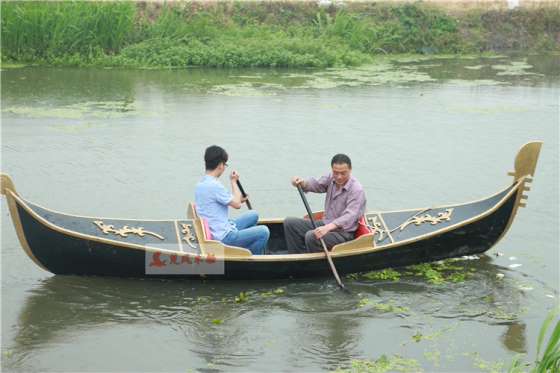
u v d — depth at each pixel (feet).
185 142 49.01
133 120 54.90
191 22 86.22
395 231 30.17
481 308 26.99
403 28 93.71
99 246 27.66
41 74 73.77
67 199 37.91
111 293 27.71
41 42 81.10
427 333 25.20
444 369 22.94
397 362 23.32
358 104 61.31
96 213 35.94
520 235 33.96
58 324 25.49
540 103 62.39
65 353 23.71
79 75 73.77
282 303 27.17
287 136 50.72
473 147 48.52
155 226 28.78
